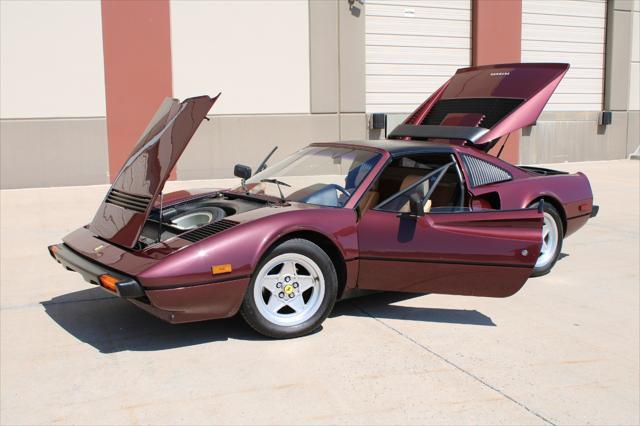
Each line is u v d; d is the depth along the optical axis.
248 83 12.71
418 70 14.49
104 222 4.97
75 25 11.42
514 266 4.98
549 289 5.88
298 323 4.52
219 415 3.49
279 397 3.69
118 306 5.25
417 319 5.01
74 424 3.41
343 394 3.74
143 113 11.98
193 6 12.12
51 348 4.39
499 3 14.91
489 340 4.61
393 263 4.74
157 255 4.23
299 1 12.93
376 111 14.20
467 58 15.00
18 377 3.95
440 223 4.82
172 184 12.01
